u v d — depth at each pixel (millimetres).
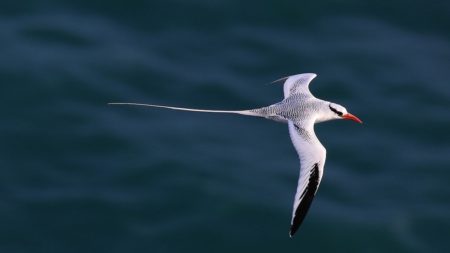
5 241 35688
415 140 41031
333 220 37344
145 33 45438
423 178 39250
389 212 37750
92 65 42906
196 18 46281
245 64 44094
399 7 47938
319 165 23859
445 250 36875
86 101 41375
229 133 40656
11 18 45219
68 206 36969
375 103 42531
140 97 41938
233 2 47000
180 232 36594
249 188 38094
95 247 35812
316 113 26281
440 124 41625
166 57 44062
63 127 40031
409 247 36969
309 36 45906
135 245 35938
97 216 36781
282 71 43844
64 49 43688
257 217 37281
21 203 36906
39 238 35906
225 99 42188
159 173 38562
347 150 40156
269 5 47062
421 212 37938
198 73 43344
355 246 36906
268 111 26453
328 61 44531
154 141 39875
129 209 37125
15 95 41031
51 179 38000
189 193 37906
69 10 46156
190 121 41094
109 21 45875
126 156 39156
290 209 37344
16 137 39344
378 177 39281
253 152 39750
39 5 46156
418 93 43156
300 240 36844
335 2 47688
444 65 44844
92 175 38312
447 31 47000
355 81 43594
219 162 39156
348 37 46000
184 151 39531
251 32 45844
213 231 36719
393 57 44969
